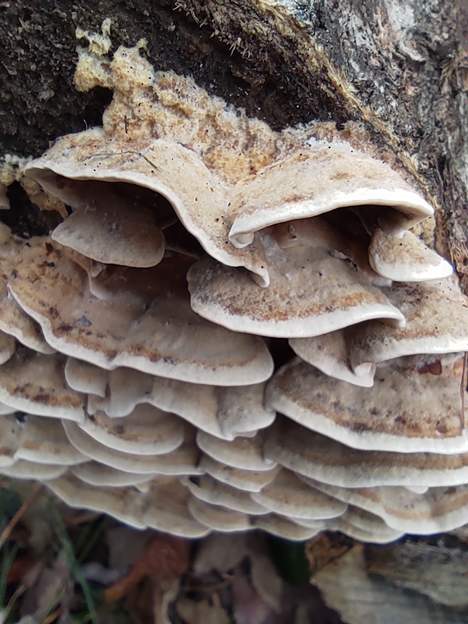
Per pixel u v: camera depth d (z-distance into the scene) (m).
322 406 0.18
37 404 0.20
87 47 0.16
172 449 0.20
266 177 0.16
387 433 0.17
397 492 0.21
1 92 0.17
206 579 0.32
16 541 0.32
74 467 0.24
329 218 0.16
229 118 0.17
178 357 0.17
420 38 0.19
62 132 0.17
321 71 0.16
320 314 0.15
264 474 0.21
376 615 0.28
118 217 0.16
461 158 0.20
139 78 0.16
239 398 0.18
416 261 0.15
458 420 0.17
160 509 0.26
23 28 0.15
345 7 0.17
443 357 0.18
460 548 0.25
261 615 0.31
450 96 0.19
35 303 0.18
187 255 0.17
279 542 0.31
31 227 0.19
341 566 0.28
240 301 0.15
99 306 0.18
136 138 0.16
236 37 0.16
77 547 0.32
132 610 0.31
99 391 0.19
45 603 0.30
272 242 0.16
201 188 0.15
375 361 0.16
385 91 0.18
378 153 0.18
